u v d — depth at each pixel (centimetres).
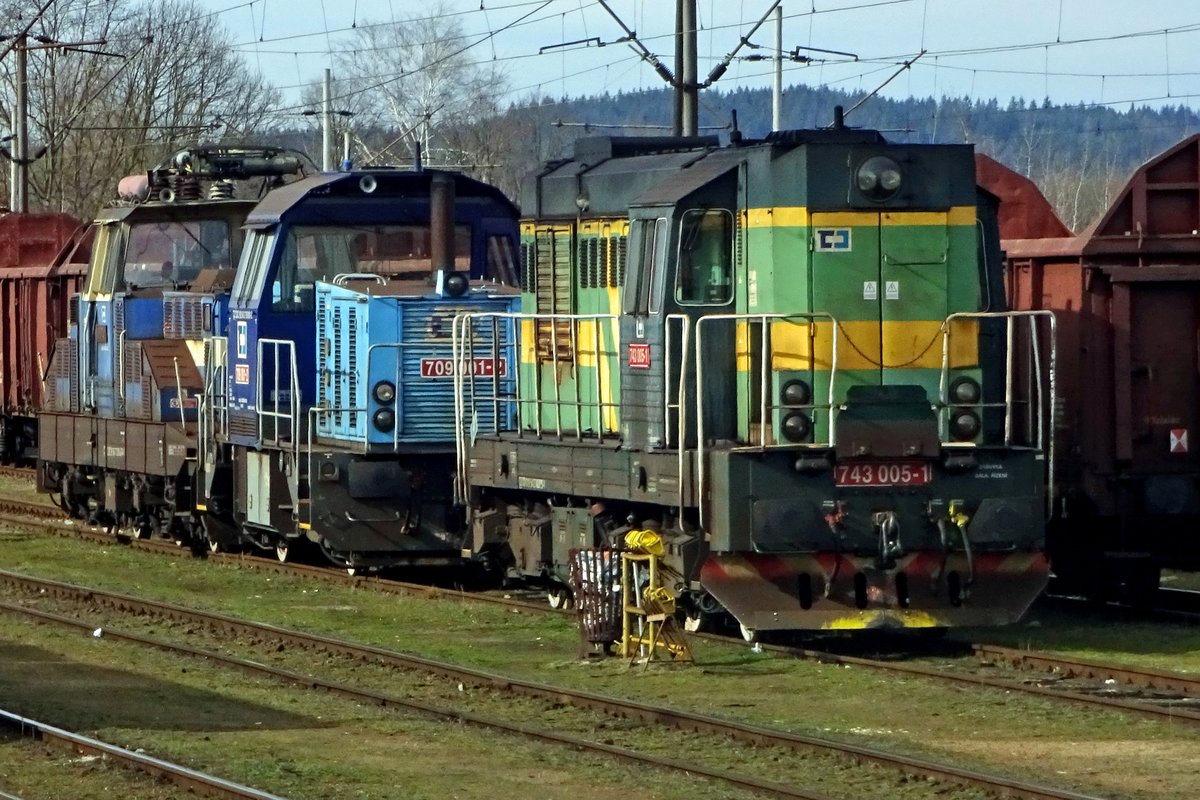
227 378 8112
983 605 5578
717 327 5709
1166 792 3884
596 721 4666
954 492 5528
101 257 9556
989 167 7238
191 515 8581
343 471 7231
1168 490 6456
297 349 7644
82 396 9875
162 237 9031
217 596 7319
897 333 5584
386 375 7150
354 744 4466
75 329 9988
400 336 7156
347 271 7625
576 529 6222
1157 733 4462
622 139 6444
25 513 10912
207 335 8362
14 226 12875
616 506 6122
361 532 7281
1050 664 5353
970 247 5656
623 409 5909
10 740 4550
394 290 7281
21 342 12469
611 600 5575
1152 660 5566
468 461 6906
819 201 5506
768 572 5472
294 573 7919
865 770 4069
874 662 5338
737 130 5978
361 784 4034
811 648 5753
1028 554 5638
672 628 5453
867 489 5456
